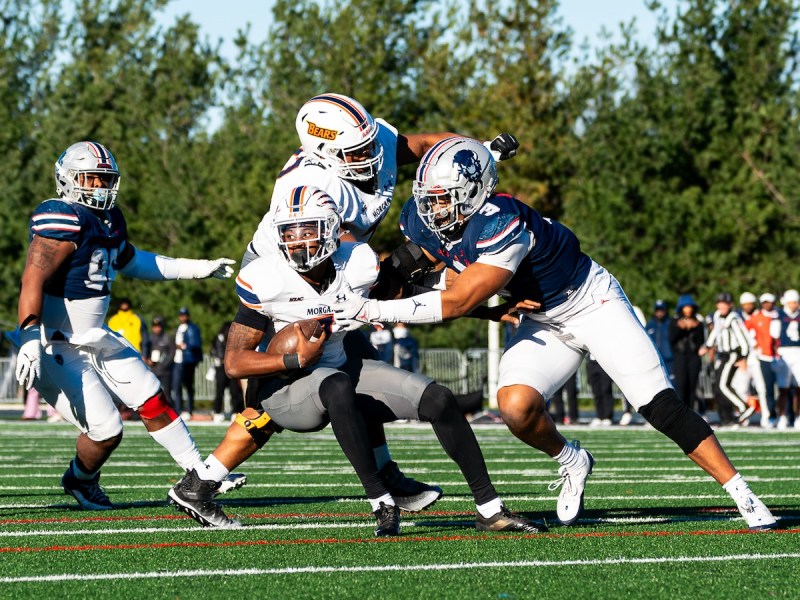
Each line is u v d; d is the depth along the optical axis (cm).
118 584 1469
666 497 2467
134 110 10619
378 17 9662
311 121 2048
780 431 5231
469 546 1756
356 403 1866
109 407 2208
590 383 5869
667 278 8344
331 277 1844
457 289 1805
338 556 1672
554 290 1908
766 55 9288
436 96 9631
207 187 9450
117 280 8788
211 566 1595
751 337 5534
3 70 11912
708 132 9094
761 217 8369
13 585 1463
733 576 1521
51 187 9769
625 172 8881
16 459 3588
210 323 8519
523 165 9338
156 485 2764
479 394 2892
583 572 1546
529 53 9556
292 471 3144
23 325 2077
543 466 3319
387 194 2153
